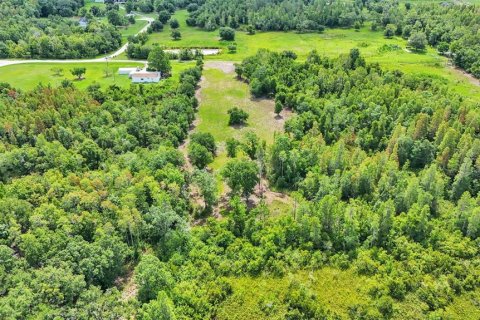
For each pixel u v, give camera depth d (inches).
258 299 3511.3
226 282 3585.1
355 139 5541.3
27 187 4291.3
